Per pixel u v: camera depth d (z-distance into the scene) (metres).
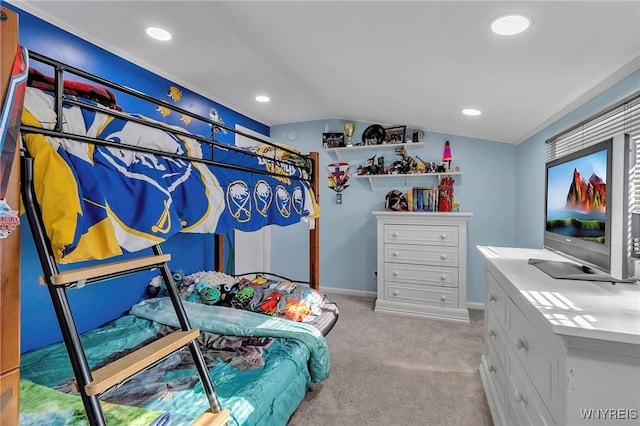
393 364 2.47
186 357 1.75
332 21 1.65
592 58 1.56
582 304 1.06
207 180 1.58
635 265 1.32
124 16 1.83
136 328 2.09
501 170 3.68
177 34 2.02
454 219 3.41
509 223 3.67
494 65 1.81
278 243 4.61
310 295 2.54
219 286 2.59
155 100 1.27
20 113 0.73
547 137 2.71
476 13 1.33
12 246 0.71
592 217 1.35
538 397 1.15
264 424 1.41
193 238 3.09
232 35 2.01
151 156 1.30
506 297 1.57
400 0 1.35
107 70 2.21
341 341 2.89
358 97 3.04
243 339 1.93
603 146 1.26
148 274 2.61
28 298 1.85
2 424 0.69
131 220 1.07
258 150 2.65
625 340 0.83
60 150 0.92
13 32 0.72
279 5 1.58
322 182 4.39
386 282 3.69
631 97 1.57
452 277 3.45
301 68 2.46
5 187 0.69
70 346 0.80
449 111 2.93
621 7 1.15
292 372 1.69
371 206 4.20
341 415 1.89
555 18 1.28
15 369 0.71
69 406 1.25
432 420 1.85
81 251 0.89
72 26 1.93
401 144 3.86
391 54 1.92
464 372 2.35
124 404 1.33
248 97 3.31
